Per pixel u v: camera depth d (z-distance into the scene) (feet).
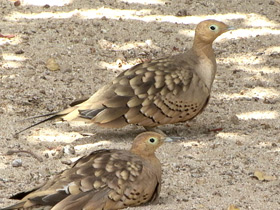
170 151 39.68
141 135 33.04
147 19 57.06
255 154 39.55
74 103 41.60
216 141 41.22
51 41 53.06
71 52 51.98
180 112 40.88
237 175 37.01
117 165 31.71
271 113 45.06
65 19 56.24
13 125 42.22
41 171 36.73
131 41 53.98
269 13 59.06
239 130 42.78
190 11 58.59
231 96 47.37
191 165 37.93
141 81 40.29
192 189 35.24
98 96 40.04
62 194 29.89
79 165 31.76
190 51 42.29
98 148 39.91
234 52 53.47
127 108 39.83
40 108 44.52
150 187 32.19
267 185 35.94
